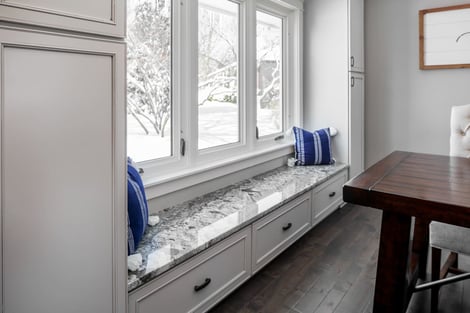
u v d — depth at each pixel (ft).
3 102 3.05
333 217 10.39
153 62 6.85
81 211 3.67
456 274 6.48
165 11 7.02
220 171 8.45
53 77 3.35
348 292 6.39
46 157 3.35
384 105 12.21
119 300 4.13
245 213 6.83
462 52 10.72
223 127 8.98
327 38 11.48
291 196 8.01
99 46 3.67
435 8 10.98
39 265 3.38
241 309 5.92
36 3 3.18
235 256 6.30
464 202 3.57
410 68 11.65
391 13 11.77
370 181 4.50
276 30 10.98
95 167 3.76
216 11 8.46
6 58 3.04
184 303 5.26
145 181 6.68
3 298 3.16
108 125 3.84
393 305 4.28
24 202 3.24
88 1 3.56
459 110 6.70
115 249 4.03
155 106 6.98
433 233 5.22
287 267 7.34
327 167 10.94
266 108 10.76
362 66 12.09
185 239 5.62
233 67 9.17
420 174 4.88
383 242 4.29
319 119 11.91
